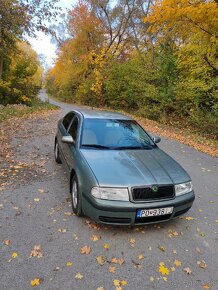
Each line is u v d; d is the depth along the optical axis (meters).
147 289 2.67
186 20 8.71
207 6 7.80
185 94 14.18
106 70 25.44
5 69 21.80
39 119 14.08
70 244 3.30
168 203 3.50
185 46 13.92
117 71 23.08
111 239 3.46
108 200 3.35
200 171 6.73
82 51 34.38
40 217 3.88
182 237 3.63
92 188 3.43
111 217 3.36
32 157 6.78
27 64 22.94
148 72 18.61
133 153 4.24
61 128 6.07
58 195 4.63
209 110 13.90
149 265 3.03
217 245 3.51
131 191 3.37
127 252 3.22
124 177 3.50
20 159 6.56
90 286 2.65
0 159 6.46
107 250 3.23
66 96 41.88
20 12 16.67
